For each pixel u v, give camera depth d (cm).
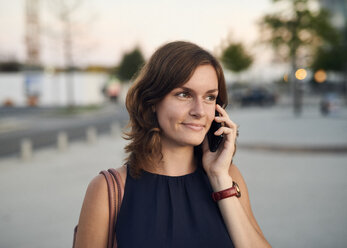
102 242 121
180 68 120
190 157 138
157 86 123
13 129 1703
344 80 4022
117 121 2020
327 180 583
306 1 2064
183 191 132
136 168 128
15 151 1023
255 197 504
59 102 4088
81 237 120
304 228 387
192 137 126
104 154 918
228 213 130
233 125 138
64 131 1545
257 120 1683
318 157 779
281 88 4719
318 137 1021
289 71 2125
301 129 1250
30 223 424
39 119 2316
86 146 1075
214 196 133
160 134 133
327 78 4562
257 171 664
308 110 2433
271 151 863
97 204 122
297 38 2088
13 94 4056
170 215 126
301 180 589
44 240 373
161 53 125
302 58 2111
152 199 127
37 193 557
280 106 2922
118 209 124
